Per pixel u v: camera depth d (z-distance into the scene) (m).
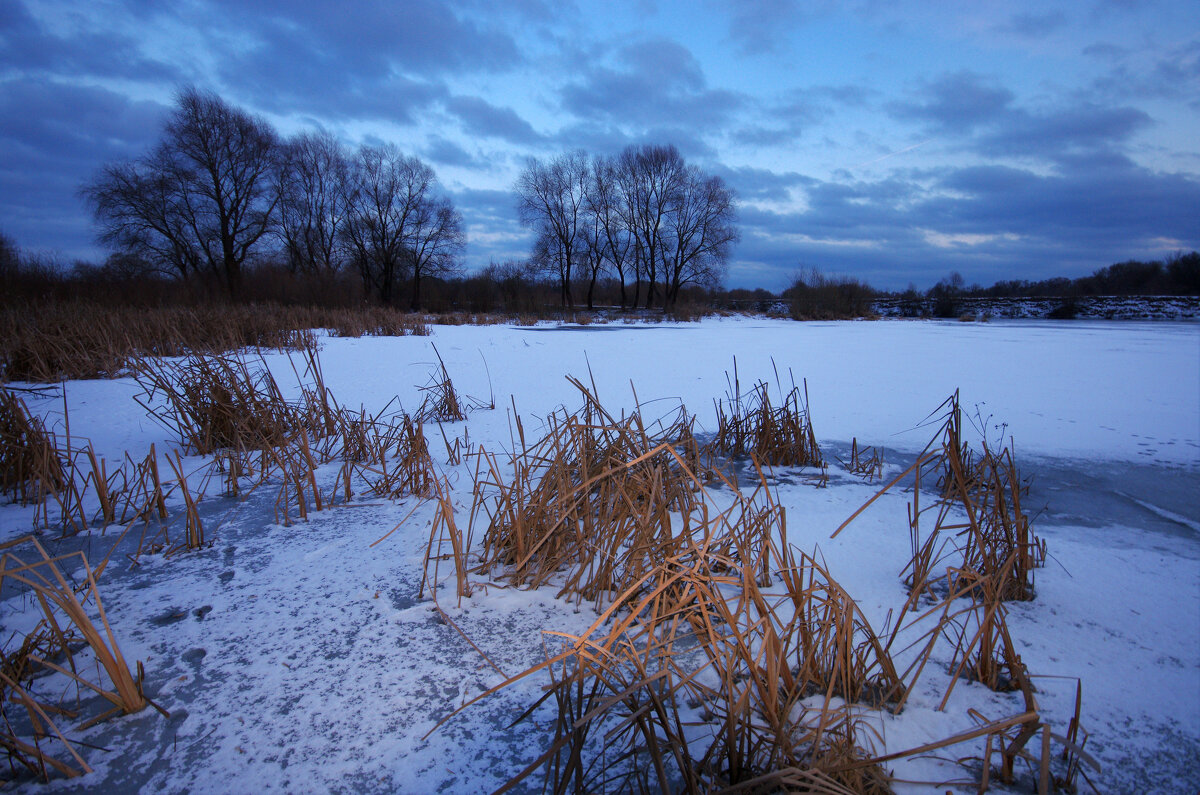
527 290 39.50
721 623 2.21
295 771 1.55
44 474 3.22
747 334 18.81
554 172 40.22
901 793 1.47
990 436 5.30
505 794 1.48
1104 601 2.45
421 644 2.11
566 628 2.21
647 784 1.47
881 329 21.91
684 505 2.68
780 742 1.46
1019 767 1.55
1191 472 4.27
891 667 1.81
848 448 4.95
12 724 1.71
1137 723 1.72
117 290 19.95
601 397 6.96
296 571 2.68
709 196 39.44
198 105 31.88
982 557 2.47
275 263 35.19
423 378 8.35
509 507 2.81
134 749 1.62
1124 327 22.86
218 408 4.66
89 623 1.69
